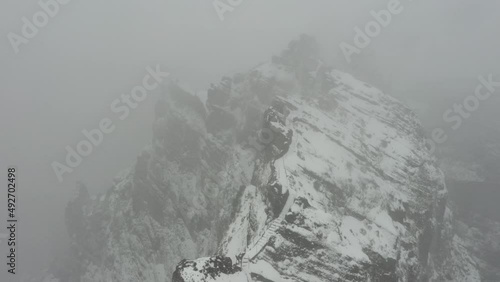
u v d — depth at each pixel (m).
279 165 39.47
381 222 39.97
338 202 39.59
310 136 46.81
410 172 47.69
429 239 45.69
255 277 27.80
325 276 29.34
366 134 51.19
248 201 41.78
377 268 34.53
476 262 56.47
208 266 26.30
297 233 30.09
